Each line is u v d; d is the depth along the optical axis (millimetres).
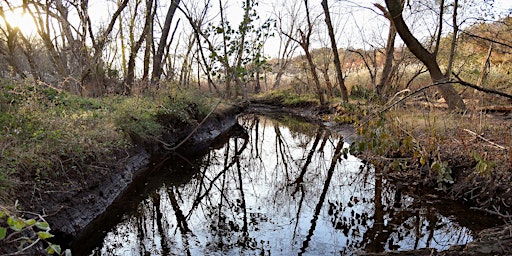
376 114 5152
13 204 3303
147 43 10367
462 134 5910
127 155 6270
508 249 2949
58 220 3877
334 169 7484
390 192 5773
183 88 10227
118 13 9125
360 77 18422
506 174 4648
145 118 7527
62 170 4348
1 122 4516
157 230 4652
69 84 8969
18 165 3846
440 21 8180
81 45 9359
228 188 6617
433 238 4180
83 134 5230
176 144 8727
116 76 10688
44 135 4523
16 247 2832
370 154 7297
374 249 3938
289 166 8164
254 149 10078
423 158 5320
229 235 4453
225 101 14406
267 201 5785
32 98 5285
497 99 9016
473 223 4449
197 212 5332
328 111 14672
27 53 8555
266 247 4066
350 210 5195
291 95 19656
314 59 20344
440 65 13641
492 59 13398
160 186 6457
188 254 3930
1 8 7723
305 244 4113
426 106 9031
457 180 5281
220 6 10031
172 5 10336
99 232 4480
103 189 5000
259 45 7949
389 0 7289
